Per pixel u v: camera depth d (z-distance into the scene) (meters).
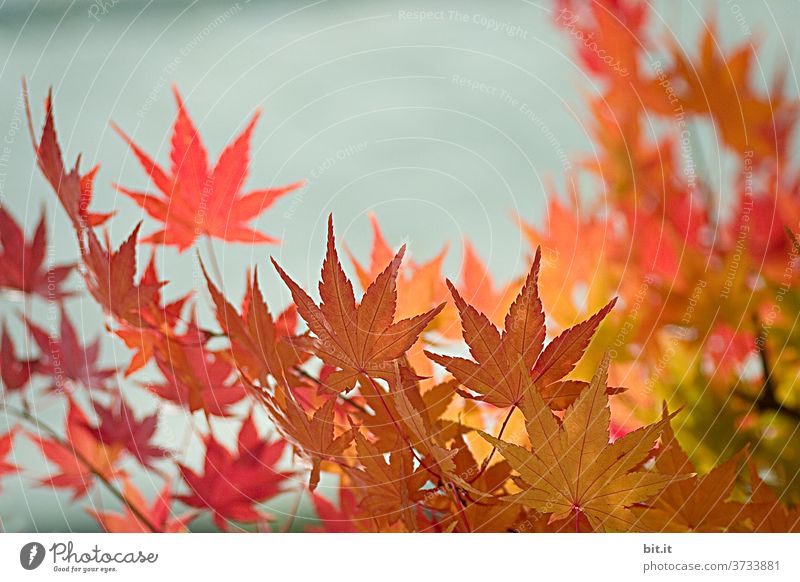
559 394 1.12
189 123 1.19
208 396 1.17
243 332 1.14
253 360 1.15
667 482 1.11
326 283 1.11
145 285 1.16
